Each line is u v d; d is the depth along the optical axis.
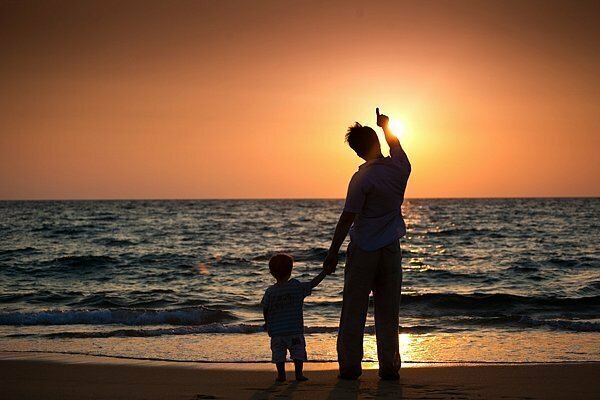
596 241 34.72
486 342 8.72
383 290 5.64
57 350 8.14
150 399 5.00
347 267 5.68
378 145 5.77
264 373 6.36
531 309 13.07
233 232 44.91
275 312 5.78
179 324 11.20
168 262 24.64
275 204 146.75
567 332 9.66
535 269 21.64
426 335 9.42
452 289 17.20
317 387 5.39
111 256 26.83
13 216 71.94
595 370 6.27
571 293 16.11
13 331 10.00
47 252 29.17
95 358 7.44
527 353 7.82
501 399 4.89
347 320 5.69
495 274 20.42
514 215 74.19
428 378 5.80
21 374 6.28
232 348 8.27
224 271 21.88
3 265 23.20
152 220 63.16
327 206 124.94
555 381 5.64
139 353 7.88
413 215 76.19
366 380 5.71
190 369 6.65
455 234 41.16
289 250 30.09
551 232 42.47
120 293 16.20
